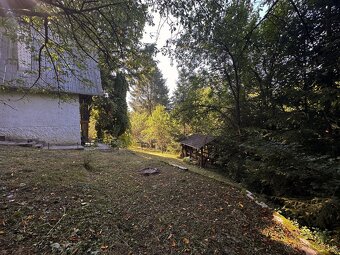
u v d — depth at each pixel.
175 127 19.34
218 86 11.31
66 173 4.36
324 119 6.25
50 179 3.84
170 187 4.57
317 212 4.30
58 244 2.21
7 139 8.86
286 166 5.68
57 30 4.61
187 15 3.77
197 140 13.50
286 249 2.83
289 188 5.72
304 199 5.07
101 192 3.76
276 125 7.75
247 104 10.34
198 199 4.08
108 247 2.32
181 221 3.14
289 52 7.66
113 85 12.83
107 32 4.35
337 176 4.49
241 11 7.95
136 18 3.93
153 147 23.92
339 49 5.81
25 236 2.26
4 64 8.92
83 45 5.00
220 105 11.44
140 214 3.20
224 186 5.09
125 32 4.30
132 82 5.23
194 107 11.59
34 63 9.20
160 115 20.75
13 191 3.18
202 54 9.65
